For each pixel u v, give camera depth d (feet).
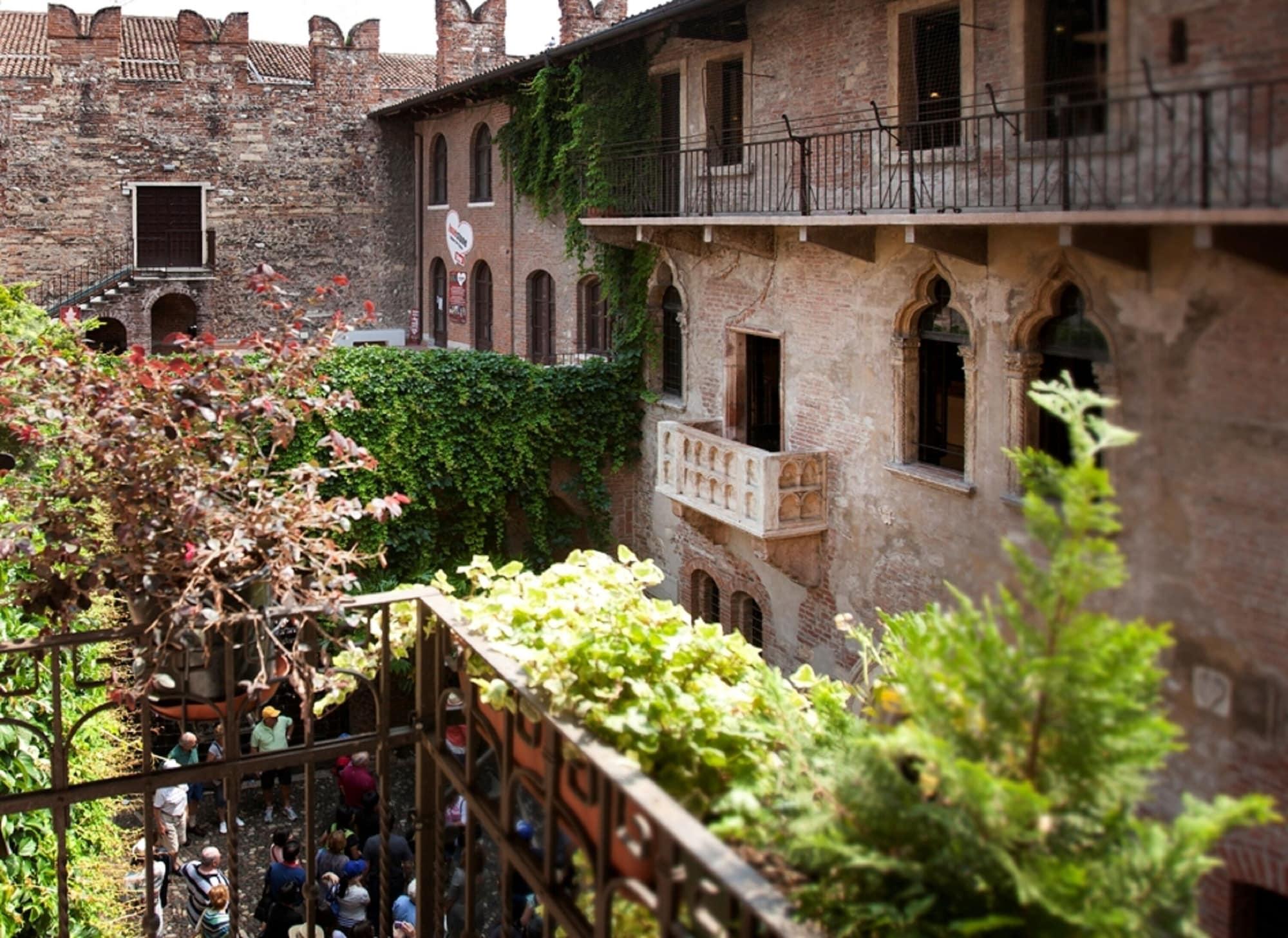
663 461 61.82
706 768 16.71
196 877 43.52
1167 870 11.69
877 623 49.83
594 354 77.51
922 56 46.39
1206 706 16.35
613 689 17.57
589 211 69.36
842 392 52.13
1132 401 19.72
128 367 22.39
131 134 104.22
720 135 62.13
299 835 56.65
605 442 71.92
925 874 12.34
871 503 50.24
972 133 41.83
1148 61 17.99
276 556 21.56
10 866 31.50
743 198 59.41
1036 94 31.53
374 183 111.34
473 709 19.90
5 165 100.94
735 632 19.95
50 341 23.38
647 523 72.08
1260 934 18.24
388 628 22.06
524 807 23.32
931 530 46.06
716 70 61.93
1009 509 39.55
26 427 21.77
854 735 15.69
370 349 68.59
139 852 41.50
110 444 21.11
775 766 15.85
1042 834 11.85
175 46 109.60
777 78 56.39
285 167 108.68
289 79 109.81
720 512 55.88
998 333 39.99
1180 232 19.97
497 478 70.38
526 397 70.18
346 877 42.50
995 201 39.91
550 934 17.72
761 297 58.39
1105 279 22.61
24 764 33.42
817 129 53.67
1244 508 16.80
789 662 56.95
